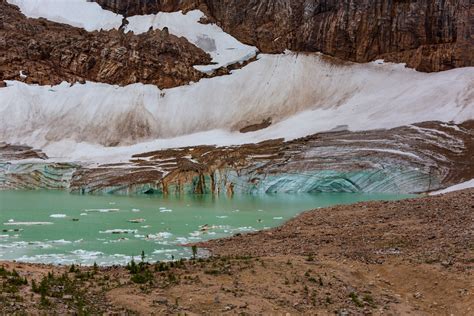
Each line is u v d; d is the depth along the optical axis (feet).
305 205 163.02
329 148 224.74
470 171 195.52
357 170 202.80
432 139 219.82
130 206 164.96
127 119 315.37
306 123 281.95
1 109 313.53
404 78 302.25
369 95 297.53
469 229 77.92
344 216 106.11
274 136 269.85
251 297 52.42
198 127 311.27
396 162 203.51
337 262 66.39
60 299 48.83
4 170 251.39
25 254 85.46
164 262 68.44
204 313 47.83
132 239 101.14
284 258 68.03
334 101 303.07
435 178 196.03
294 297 53.31
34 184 245.65
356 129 249.75
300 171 210.38
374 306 52.13
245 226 118.62
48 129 307.17
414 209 103.04
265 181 212.23
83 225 120.98
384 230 86.28
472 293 52.90
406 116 254.27
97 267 66.74
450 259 62.75
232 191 214.07
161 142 297.74
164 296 51.83
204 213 144.36
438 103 258.16
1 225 120.37
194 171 220.02
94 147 298.35
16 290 49.52
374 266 64.75
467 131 223.30
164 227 117.80
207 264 65.00
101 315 45.24
